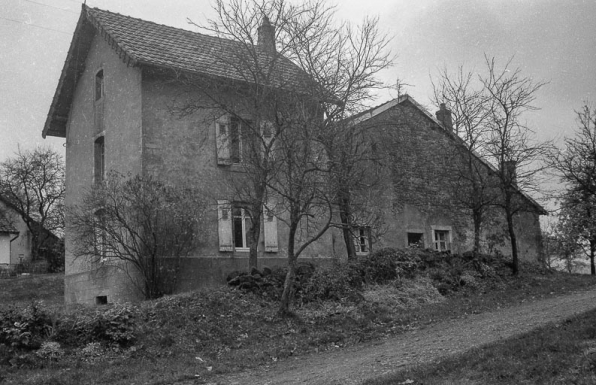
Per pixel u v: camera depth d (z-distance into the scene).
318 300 15.42
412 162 24.14
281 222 20.16
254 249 16.73
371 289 16.62
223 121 19.27
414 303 16.14
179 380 10.09
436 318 14.25
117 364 11.09
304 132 14.60
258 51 17.48
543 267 23.25
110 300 18.52
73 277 20.75
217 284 18.16
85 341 11.93
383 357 10.35
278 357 11.54
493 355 8.61
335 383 8.70
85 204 18.38
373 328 13.59
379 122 20.11
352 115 16.88
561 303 14.65
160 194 16.86
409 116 24.14
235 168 19.52
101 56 21.09
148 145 18.28
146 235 16.75
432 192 24.59
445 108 22.56
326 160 15.03
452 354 9.43
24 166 47.78
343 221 17.80
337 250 21.80
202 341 12.50
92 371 10.56
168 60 18.84
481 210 22.11
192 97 19.25
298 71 16.42
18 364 10.81
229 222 18.98
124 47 18.62
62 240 40.50
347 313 14.65
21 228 48.59
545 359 8.05
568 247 31.72
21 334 11.34
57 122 23.61
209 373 10.45
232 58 17.78
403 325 13.78
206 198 18.81
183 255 17.70
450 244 26.03
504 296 17.05
